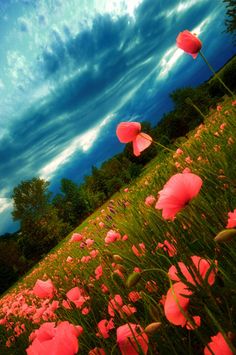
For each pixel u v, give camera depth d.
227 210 1.66
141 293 1.29
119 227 3.76
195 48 2.13
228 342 0.73
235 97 2.18
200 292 0.92
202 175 2.46
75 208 55.03
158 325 1.01
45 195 52.03
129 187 5.80
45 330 1.14
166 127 30.08
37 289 2.00
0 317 7.11
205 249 1.54
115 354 1.44
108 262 2.81
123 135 1.92
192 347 1.24
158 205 1.02
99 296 2.36
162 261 1.96
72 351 0.92
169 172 3.97
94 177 55.72
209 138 4.02
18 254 38.91
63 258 7.89
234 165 2.26
